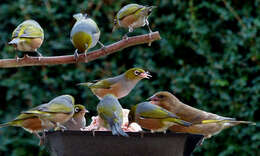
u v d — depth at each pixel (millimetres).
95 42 10383
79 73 14062
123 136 7441
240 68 13758
